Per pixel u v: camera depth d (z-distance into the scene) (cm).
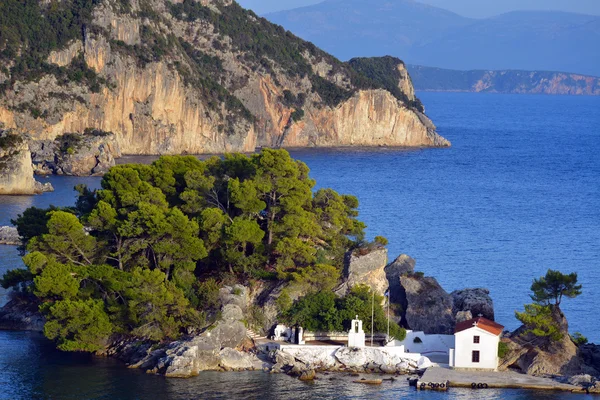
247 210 18375
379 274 17975
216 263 18338
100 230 18138
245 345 16375
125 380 14912
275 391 14525
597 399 14388
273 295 17175
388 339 16425
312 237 18788
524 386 14862
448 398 14312
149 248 18000
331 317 16650
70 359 15925
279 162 19038
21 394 14200
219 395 14300
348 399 14212
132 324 16450
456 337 15638
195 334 16012
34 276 17712
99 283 17138
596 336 17750
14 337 17075
